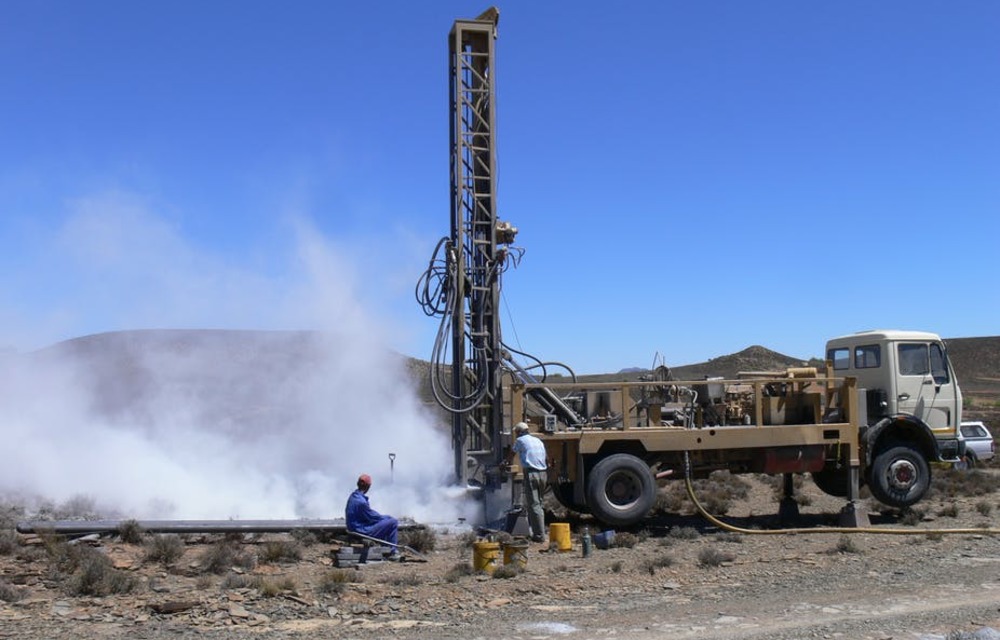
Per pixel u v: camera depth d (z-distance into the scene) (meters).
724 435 15.70
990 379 105.88
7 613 9.17
